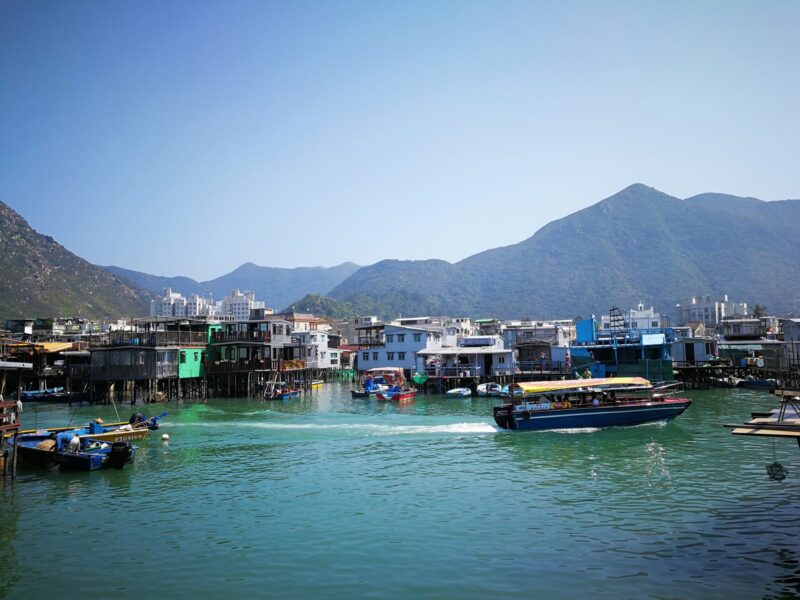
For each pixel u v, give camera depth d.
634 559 18.52
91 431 38.47
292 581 17.36
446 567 18.16
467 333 127.62
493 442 38.72
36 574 18.17
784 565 17.88
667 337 76.62
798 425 19.12
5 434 30.09
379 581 17.23
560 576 17.39
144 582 17.50
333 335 116.69
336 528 21.86
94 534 21.69
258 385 74.19
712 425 44.38
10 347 78.31
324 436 41.62
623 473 29.39
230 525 22.44
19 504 25.64
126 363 64.31
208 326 75.44
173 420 50.53
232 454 35.78
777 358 68.44
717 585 16.67
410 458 34.06
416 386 78.19
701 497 24.81
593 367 72.88
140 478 30.06
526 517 22.72
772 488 25.92
